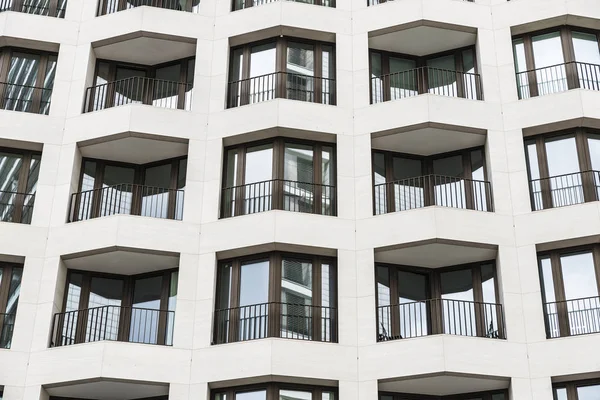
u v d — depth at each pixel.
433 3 33.97
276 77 33.50
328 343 28.61
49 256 30.94
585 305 28.94
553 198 30.80
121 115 32.72
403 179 32.62
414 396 29.20
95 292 31.61
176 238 30.70
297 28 34.03
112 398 29.81
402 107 32.22
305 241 30.16
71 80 34.16
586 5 33.25
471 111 32.03
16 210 32.16
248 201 31.59
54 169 32.44
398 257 30.75
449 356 27.94
